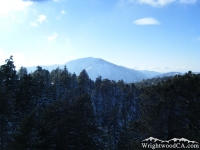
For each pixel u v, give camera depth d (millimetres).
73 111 18594
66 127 18297
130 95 85375
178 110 16266
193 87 14961
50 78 80312
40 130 19188
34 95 41125
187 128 15641
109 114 67375
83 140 18641
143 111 17828
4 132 26219
